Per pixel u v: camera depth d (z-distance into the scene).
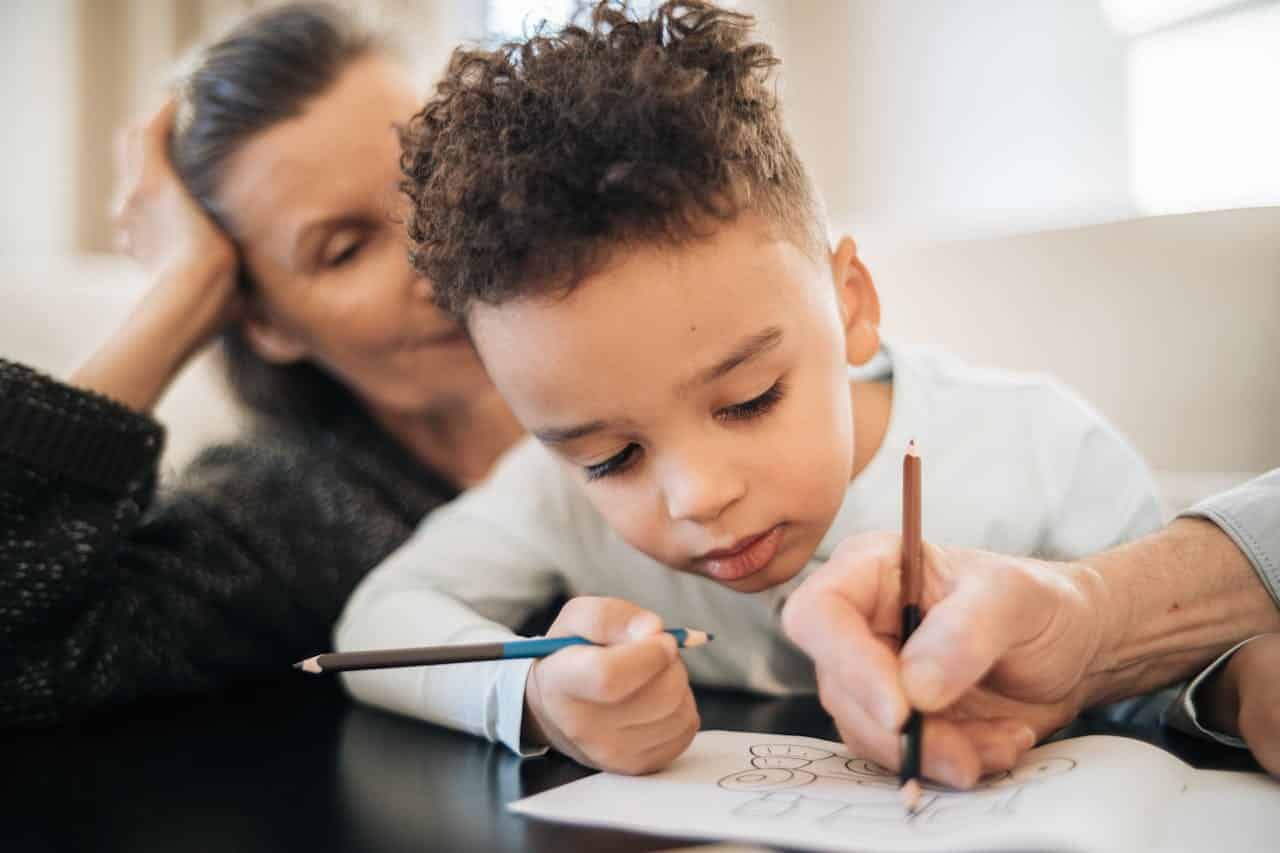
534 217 0.56
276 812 0.54
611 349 0.56
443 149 0.66
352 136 1.01
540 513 0.94
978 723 0.53
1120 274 1.31
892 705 0.46
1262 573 0.63
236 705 0.85
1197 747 0.59
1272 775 0.50
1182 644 0.61
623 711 0.57
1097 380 1.32
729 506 0.61
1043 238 1.38
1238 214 1.24
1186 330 1.26
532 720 0.63
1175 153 1.70
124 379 0.98
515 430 1.16
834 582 0.53
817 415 0.62
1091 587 0.57
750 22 0.72
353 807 0.54
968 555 0.56
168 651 0.88
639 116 0.58
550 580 0.97
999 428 0.87
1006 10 1.94
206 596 0.94
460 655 0.57
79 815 0.55
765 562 0.64
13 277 1.65
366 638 0.81
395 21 1.26
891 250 1.49
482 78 0.66
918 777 0.47
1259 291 1.22
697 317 0.56
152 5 2.12
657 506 0.62
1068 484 0.85
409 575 0.91
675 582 0.91
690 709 0.58
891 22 2.09
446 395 1.10
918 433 0.85
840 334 0.67
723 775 0.56
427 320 1.05
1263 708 0.51
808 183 0.72
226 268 1.07
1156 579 0.62
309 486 1.12
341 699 0.86
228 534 1.03
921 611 0.52
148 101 2.11
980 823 0.44
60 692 0.80
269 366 1.23
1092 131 1.83
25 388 0.84
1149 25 1.74
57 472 0.84
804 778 0.54
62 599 0.82
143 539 0.97
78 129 2.12
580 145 0.57
